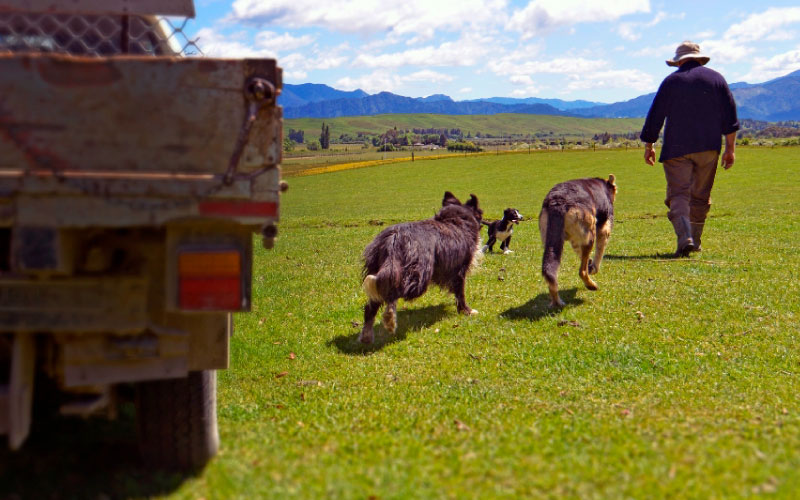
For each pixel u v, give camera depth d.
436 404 5.61
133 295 3.18
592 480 3.50
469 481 3.55
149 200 3.06
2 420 2.96
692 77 12.09
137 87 3.07
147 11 3.93
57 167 3.04
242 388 6.61
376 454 4.05
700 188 13.16
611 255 14.24
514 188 54.16
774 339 7.51
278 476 3.67
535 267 13.09
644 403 5.46
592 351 7.32
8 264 3.28
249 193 3.16
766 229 18.31
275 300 10.97
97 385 3.37
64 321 3.10
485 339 8.05
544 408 5.36
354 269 13.88
